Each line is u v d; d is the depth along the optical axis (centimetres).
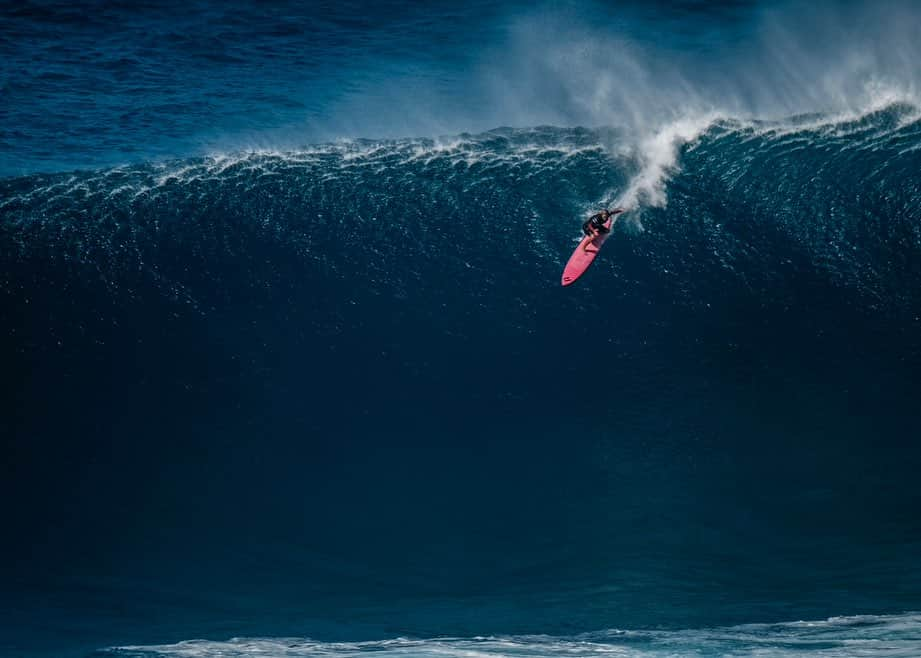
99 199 7806
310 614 5166
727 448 6281
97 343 6944
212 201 7812
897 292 7050
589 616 4944
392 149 8256
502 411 6619
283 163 8131
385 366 6862
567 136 8300
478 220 7662
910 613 4722
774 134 8131
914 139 7919
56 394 6662
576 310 7112
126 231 7588
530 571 5528
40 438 6425
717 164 7962
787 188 7712
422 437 6500
